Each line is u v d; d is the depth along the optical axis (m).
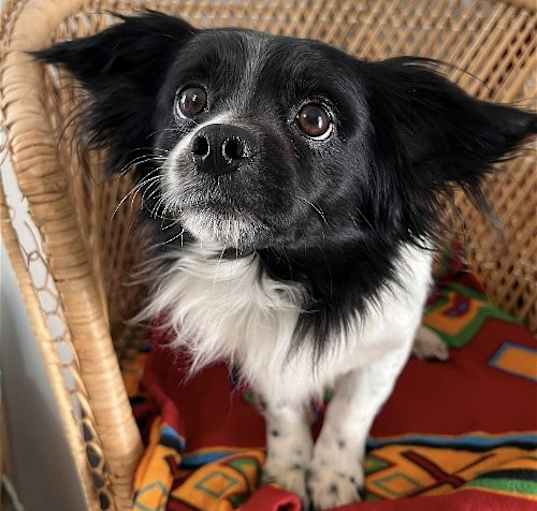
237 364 0.45
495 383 0.49
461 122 0.37
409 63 0.39
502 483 0.40
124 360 0.51
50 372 0.39
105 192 0.47
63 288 0.37
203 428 0.47
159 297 0.43
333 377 0.44
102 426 0.41
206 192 0.33
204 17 0.54
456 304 0.56
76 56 0.38
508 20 0.54
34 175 0.34
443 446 0.46
